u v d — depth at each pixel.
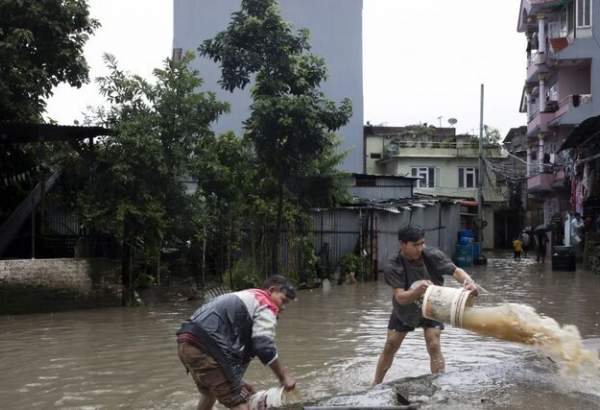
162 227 15.03
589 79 32.22
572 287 19.78
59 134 14.83
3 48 14.41
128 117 15.29
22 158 16.97
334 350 9.48
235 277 17.50
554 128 33.28
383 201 25.92
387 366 7.03
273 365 4.91
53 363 8.64
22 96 15.56
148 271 16.31
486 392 5.43
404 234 6.54
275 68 17.44
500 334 5.54
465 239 31.47
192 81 15.80
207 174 16.08
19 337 10.73
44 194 15.52
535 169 38.25
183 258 17.14
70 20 15.83
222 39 17.36
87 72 16.52
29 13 14.98
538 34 35.31
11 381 7.65
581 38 29.73
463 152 46.66
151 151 14.58
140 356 9.09
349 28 32.12
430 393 5.41
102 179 14.82
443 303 5.76
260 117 16.84
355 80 32.03
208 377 4.78
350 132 31.91
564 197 34.94
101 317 13.16
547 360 6.55
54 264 14.08
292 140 17.12
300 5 31.80
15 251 16.27
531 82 38.25
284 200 19.20
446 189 46.88
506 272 26.88
